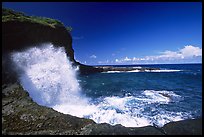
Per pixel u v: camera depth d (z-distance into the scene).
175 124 5.93
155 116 8.66
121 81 24.84
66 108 9.82
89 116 8.54
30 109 7.18
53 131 5.62
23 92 9.30
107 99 12.42
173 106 10.48
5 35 13.80
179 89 17.53
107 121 7.98
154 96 13.59
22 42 16.27
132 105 10.66
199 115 8.89
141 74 40.91
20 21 16.19
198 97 13.20
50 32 25.17
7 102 8.01
